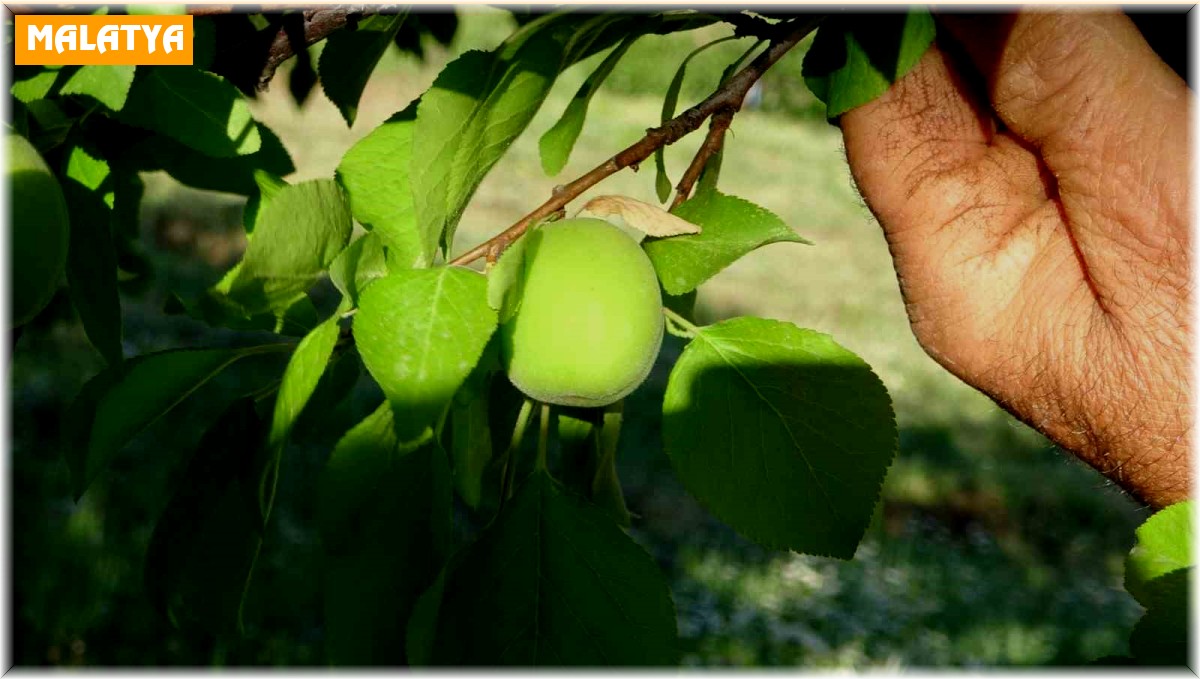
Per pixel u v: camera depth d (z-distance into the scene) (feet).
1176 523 1.55
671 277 1.76
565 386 1.73
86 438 1.80
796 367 1.73
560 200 1.74
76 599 4.80
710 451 1.74
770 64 1.77
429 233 1.65
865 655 5.26
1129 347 1.82
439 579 1.66
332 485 1.69
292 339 1.84
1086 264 1.82
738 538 6.43
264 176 1.80
